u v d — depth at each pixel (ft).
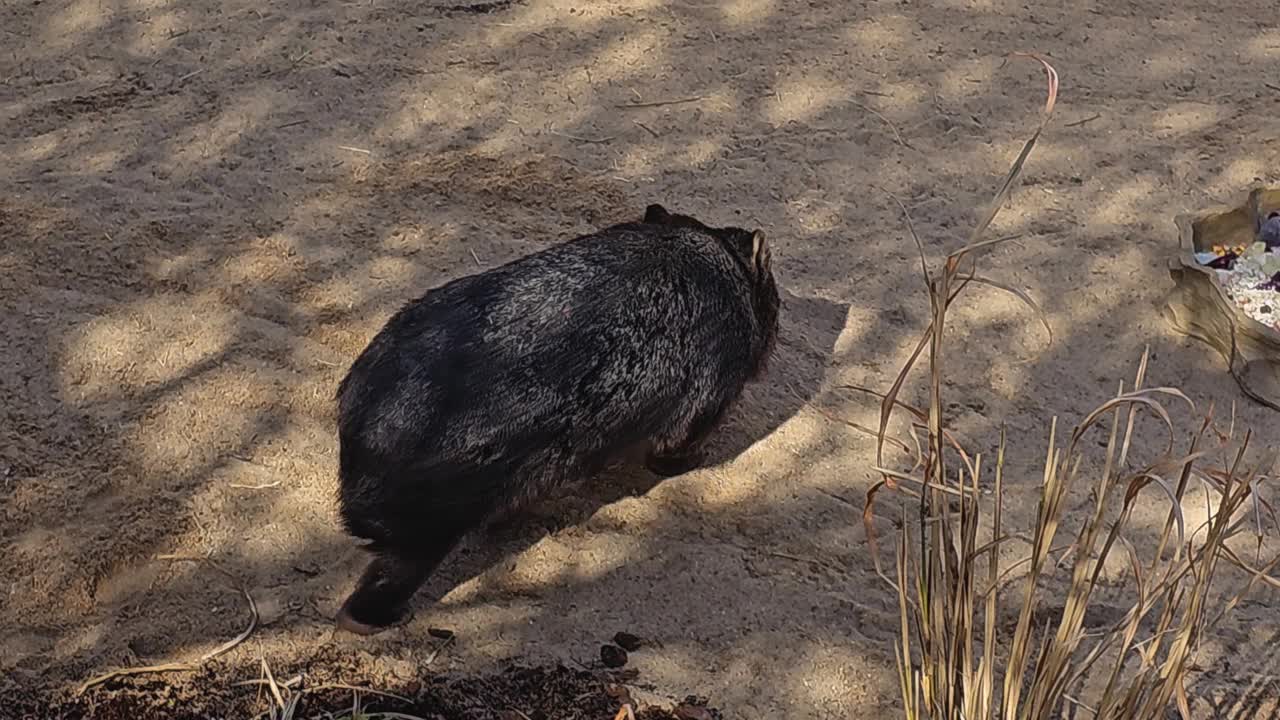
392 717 14.01
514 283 14.75
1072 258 17.25
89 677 14.11
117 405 15.51
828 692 14.40
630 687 14.33
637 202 17.44
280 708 14.05
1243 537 15.31
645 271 15.02
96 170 17.24
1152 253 17.31
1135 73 19.02
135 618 14.43
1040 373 16.38
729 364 15.28
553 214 17.28
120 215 16.85
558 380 14.46
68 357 15.76
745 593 14.87
